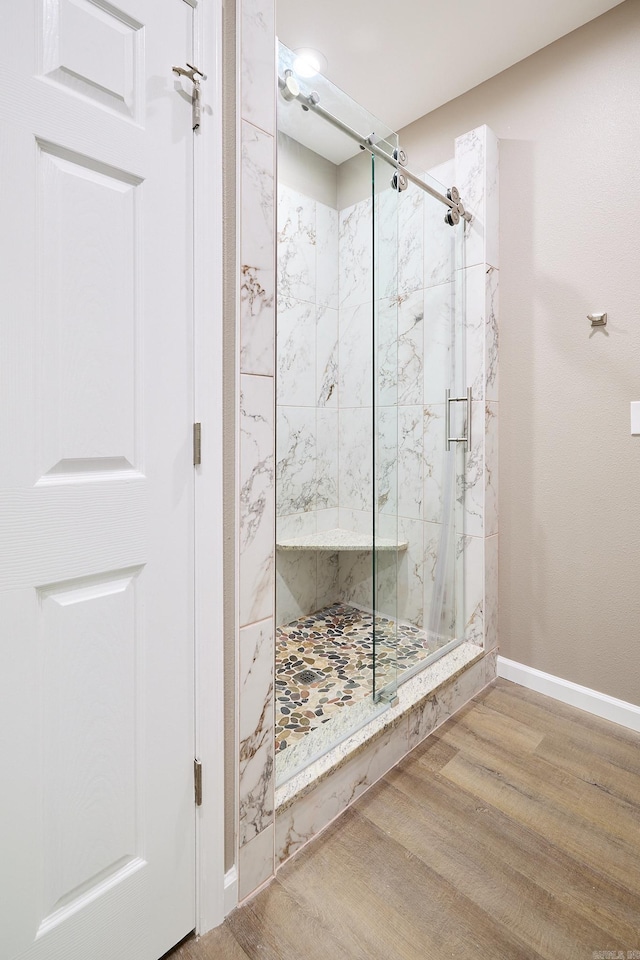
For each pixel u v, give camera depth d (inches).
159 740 38.1
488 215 81.0
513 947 40.6
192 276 38.8
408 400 77.6
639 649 70.8
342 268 87.4
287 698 69.6
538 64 76.8
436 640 82.2
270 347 44.4
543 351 78.8
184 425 38.7
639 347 69.0
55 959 33.0
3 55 28.3
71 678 33.1
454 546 86.0
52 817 32.5
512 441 83.6
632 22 67.3
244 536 42.7
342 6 67.5
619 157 69.4
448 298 82.6
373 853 49.7
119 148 33.7
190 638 39.9
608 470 72.8
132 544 35.7
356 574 93.7
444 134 89.4
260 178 42.8
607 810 55.5
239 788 43.5
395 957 39.8
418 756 64.9
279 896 45.2
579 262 74.1
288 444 83.1
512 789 58.8
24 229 29.6
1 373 29.1
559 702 78.4
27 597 30.7
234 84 41.0
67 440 32.1
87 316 32.8
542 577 80.8
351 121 61.9
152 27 35.4
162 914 39.2
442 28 71.6
